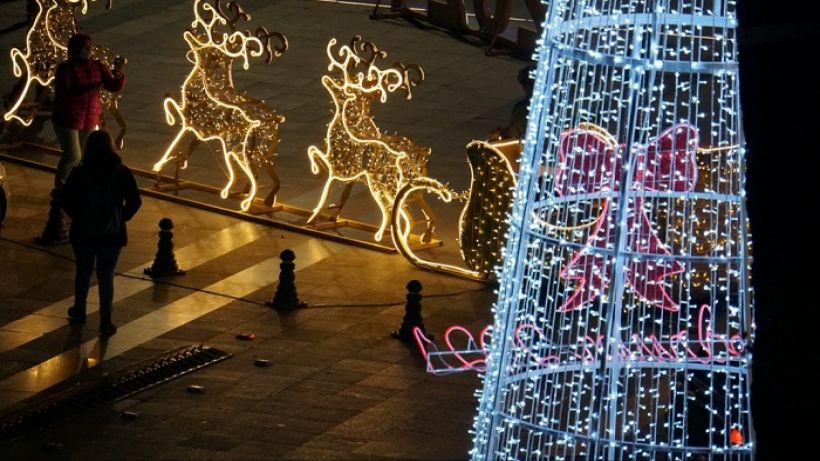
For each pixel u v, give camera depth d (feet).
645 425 39.01
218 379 43.14
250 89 75.56
